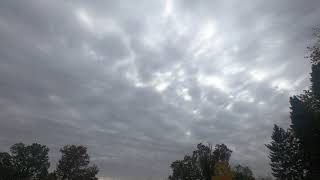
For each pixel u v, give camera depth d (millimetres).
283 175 64750
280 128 67500
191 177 65000
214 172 52531
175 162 71938
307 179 51656
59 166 103125
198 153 60000
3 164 96812
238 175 61875
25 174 98438
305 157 52125
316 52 28047
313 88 51594
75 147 105438
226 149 57250
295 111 52531
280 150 65500
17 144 101562
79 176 102250
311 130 50031
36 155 101438
